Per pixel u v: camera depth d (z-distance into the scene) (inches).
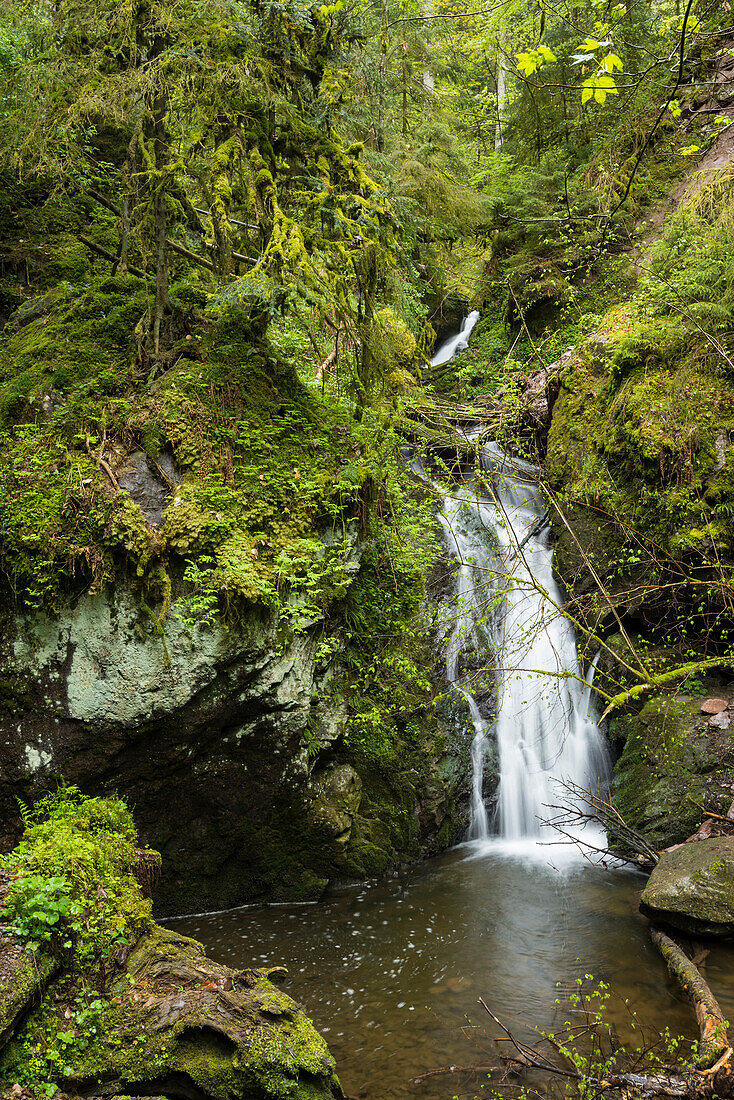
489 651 310.7
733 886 193.9
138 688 197.8
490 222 486.6
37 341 246.4
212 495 211.8
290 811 234.4
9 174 296.7
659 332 316.8
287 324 303.3
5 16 240.4
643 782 260.8
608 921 210.1
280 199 246.2
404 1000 173.8
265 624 209.8
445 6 483.8
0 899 138.3
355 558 245.4
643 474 294.7
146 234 244.1
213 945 203.5
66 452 211.5
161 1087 128.0
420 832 269.9
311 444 240.4
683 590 277.4
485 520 353.4
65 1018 129.3
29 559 194.9
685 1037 153.7
